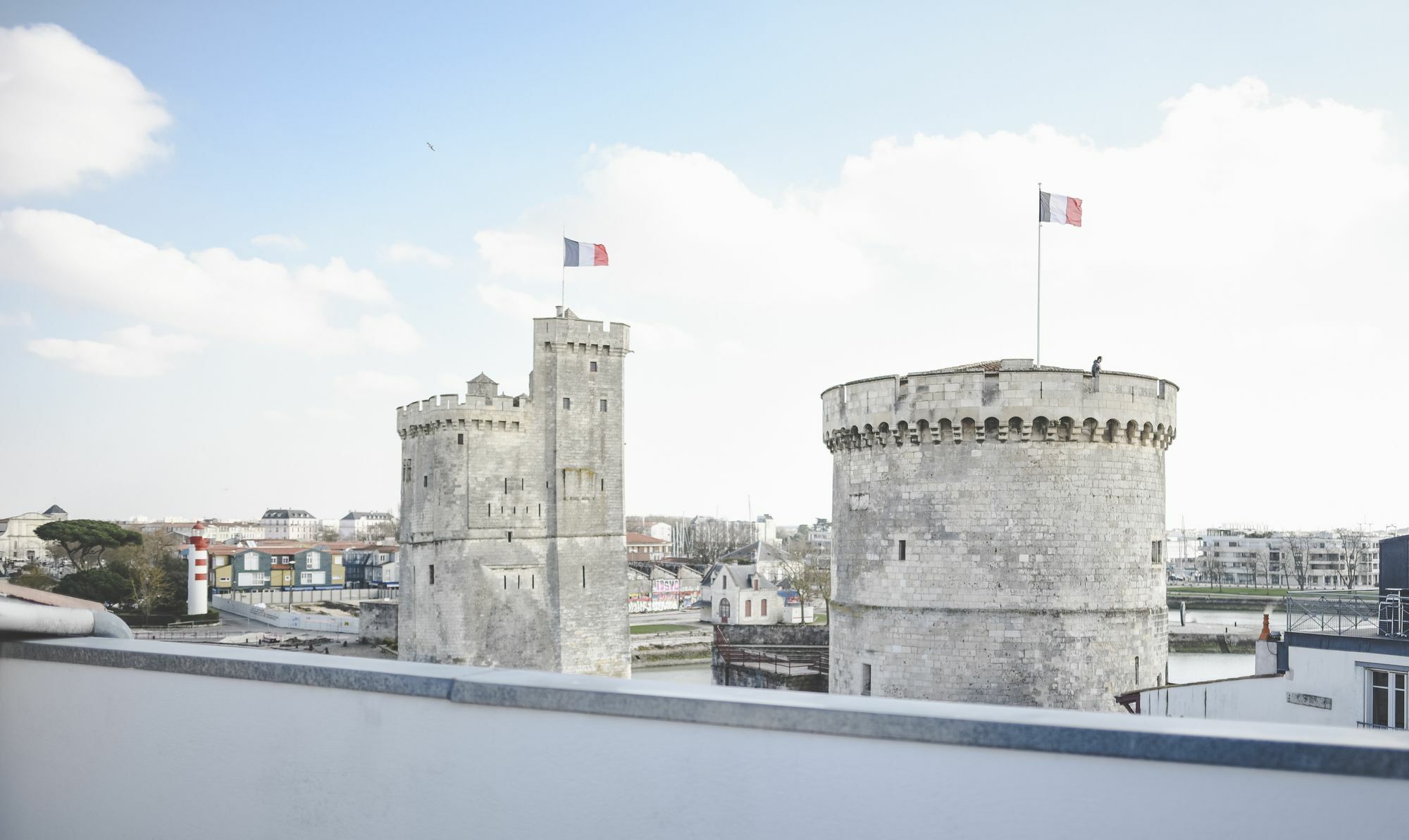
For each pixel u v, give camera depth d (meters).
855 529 41.62
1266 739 6.36
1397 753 6.09
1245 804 6.40
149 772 9.65
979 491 38.31
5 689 10.48
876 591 40.25
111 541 161.38
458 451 97.06
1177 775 6.53
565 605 99.94
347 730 8.82
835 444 43.44
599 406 103.44
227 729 9.33
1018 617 37.66
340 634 136.25
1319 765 6.24
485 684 8.23
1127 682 38.19
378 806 8.67
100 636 10.95
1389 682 30.88
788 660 69.50
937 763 7.04
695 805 7.63
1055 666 37.41
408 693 8.53
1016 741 6.83
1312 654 33.00
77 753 10.04
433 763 8.46
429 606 98.25
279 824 9.09
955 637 38.19
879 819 7.16
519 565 98.19
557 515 100.25
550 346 101.31
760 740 7.45
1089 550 38.00
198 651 9.62
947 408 38.59
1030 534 37.88
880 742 7.17
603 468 103.31
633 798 7.80
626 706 7.79
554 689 8.04
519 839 8.15
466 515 96.31
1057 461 38.00
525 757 8.14
